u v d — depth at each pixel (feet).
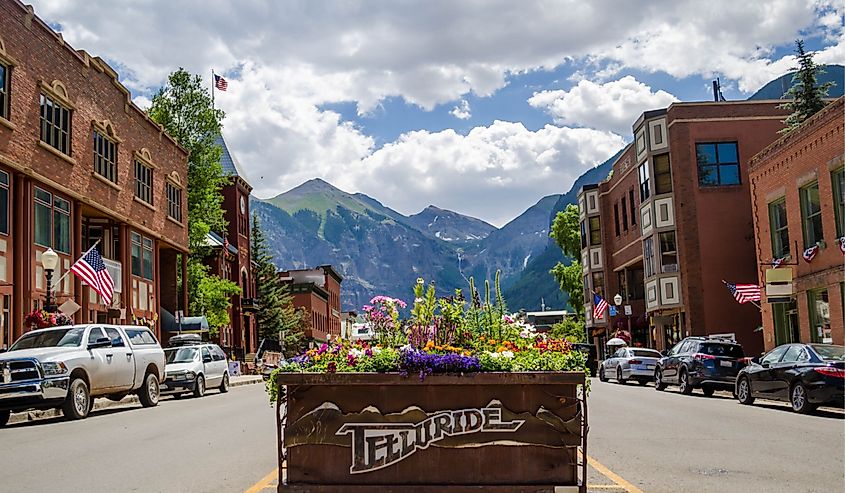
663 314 148.77
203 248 183.83
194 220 172.35
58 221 99.66
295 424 23.89
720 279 135.95
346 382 23.85
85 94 107.96
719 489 29.45
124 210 121.39
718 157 138.31
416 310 30.27
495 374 23.75
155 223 136.56
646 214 147.54
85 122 107.65
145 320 130.82
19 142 89.35
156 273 137.28
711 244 136.77
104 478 32.68
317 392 24.02
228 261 209.87
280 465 24.03
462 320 30.22
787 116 134.82
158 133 139.54
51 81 97.66
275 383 24.44
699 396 83.97
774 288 94.89
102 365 65.00
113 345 68.90
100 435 49.19
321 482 23.88
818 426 51.93
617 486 29.96
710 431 48.96
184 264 155.74
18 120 89.35
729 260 136.36
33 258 91.86
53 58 98.43
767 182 103.24
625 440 44.34
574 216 244.01
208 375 99.09
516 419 23.86
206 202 175.32
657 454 38.70
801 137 92.73
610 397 81.76
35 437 48.57
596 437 45.70
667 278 140.36
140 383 72.38
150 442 45.21
